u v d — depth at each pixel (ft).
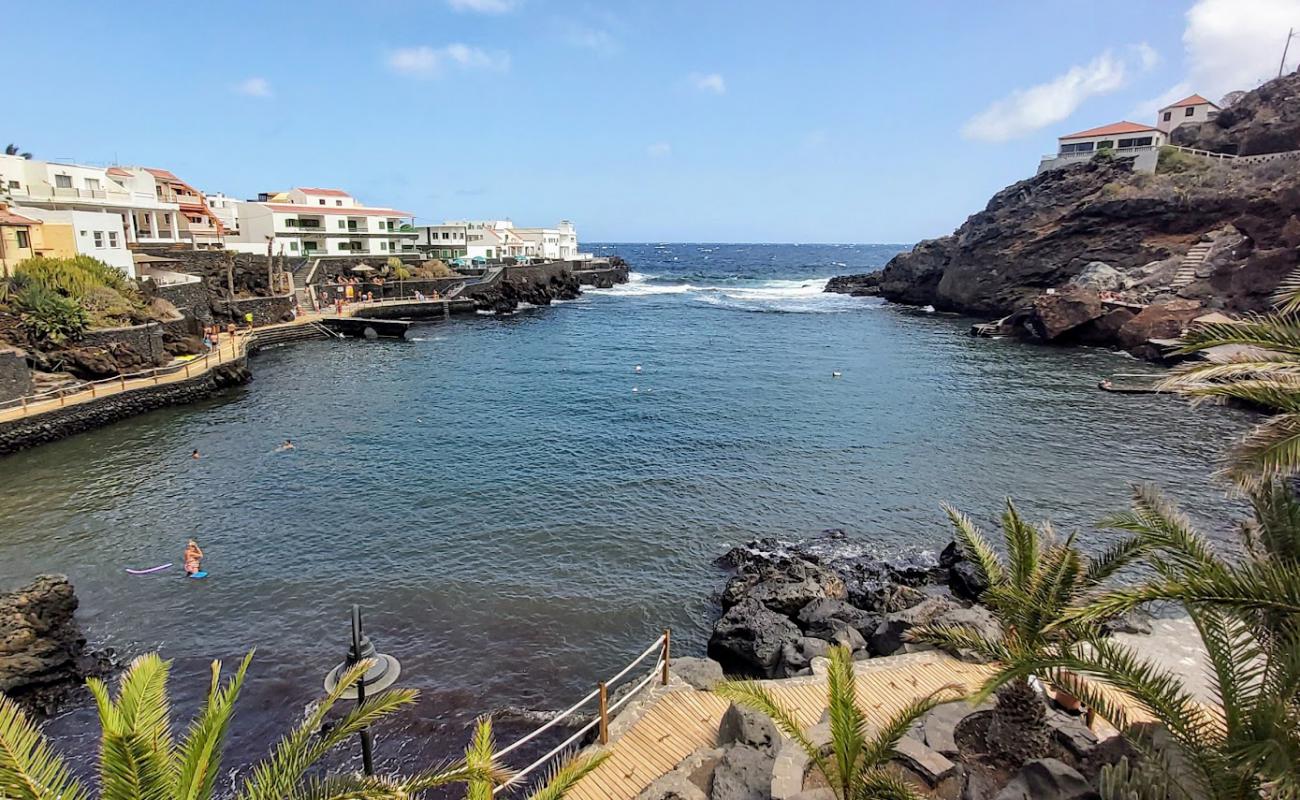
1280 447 22.02
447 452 115.55
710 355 206.80
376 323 237.04
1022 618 34.55
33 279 138.82
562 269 386.11
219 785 47.78
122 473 104.27
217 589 72.74
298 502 94.58
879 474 106.01
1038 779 32.09
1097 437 123.24
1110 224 244.83
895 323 273.54
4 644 56.75
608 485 101.35
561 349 218.38
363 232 355.15
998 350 209.67
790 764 35.78
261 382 167.53
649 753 40.57
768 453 115.65
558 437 124.16
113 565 77.46
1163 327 192.03
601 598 72.02
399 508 92.84
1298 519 26.45
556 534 85.66
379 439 122.42
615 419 136.46
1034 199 272.31
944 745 38.11
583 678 59.98
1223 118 305.73
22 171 206.69
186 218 282.97
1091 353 202.08
